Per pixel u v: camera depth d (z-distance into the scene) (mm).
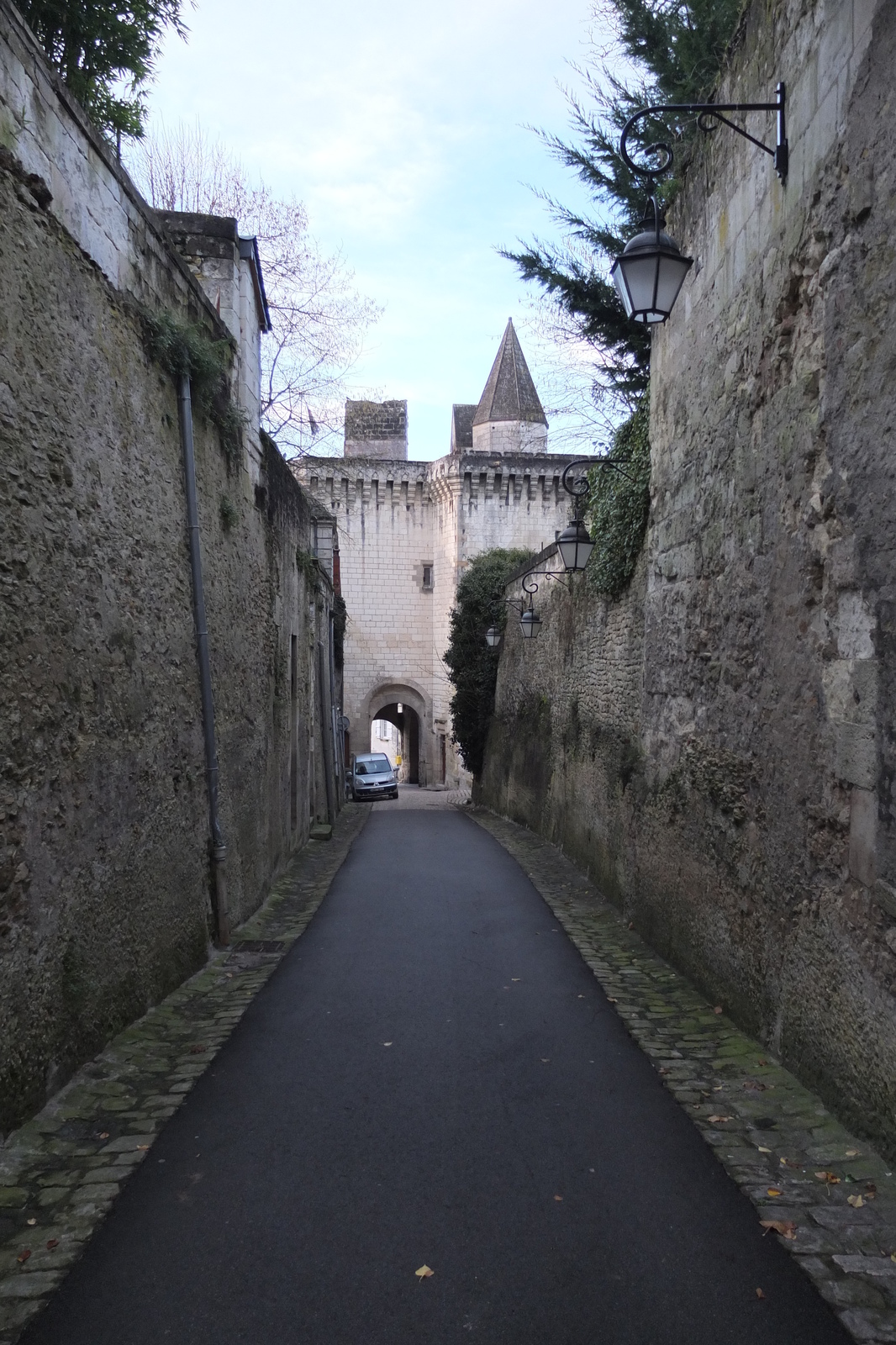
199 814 7438
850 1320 2846
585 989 6555
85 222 5148
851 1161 3836
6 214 4160
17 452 4211
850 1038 4168
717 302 6574
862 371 4137
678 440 7645
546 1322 2842
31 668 4320
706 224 6863
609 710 10672
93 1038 5008
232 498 8898
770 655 5367
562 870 12531
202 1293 2998
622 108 13406
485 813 23812
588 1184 3691
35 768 4344
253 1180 3734
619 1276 3072
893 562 3838
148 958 5992
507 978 6844
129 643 5773
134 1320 2863
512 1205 3531
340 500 38500
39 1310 2910
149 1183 3711
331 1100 4551
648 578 8680
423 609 38938
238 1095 4613
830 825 4469
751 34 5746
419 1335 2789
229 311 9617
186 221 9664
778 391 5250
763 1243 3262
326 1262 3164
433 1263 3150
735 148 6133
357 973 6973
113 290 5602
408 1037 5504
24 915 4215
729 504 6242
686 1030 5676
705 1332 2793
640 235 5441
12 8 4238
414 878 11766
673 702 7672
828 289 4520
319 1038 5496
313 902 10289
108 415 5449
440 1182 3717
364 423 41562
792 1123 4250
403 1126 4242
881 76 3906
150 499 6289
